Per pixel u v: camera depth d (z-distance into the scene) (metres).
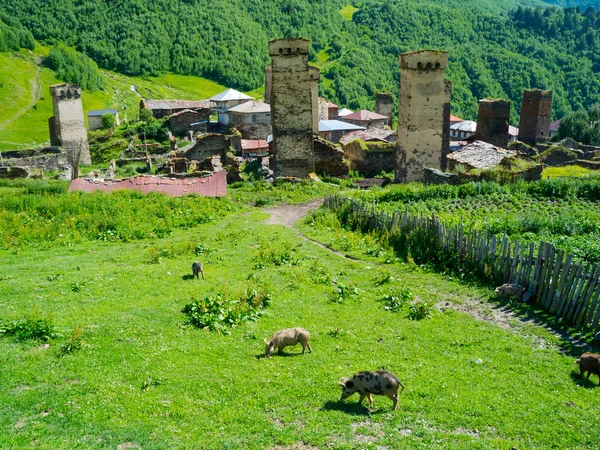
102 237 27.44
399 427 10.45
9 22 177.62
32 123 120.38
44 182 42.81
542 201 32.66
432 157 46.62
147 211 32.47
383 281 20.06
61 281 19.22
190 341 14.13
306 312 16.73
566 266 15.95
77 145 75.25
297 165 49.62
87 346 13.55
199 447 9.76
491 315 16.75
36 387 11.59
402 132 47.22
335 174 55.25
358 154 58.75
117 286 18.69
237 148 75.00
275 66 47.16
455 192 34.03
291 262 22.39
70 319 15.39
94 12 199.62
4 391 11.40
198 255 23.89
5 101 128.88
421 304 17.02
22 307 16.44
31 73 149.62
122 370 12.38
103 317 15.55
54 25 190.62
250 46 193.75
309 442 9.95
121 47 187.12
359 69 166.12
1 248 24.81
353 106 149.88
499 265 18.89
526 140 85.62
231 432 10.24
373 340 14.69
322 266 21.83
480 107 68.56
